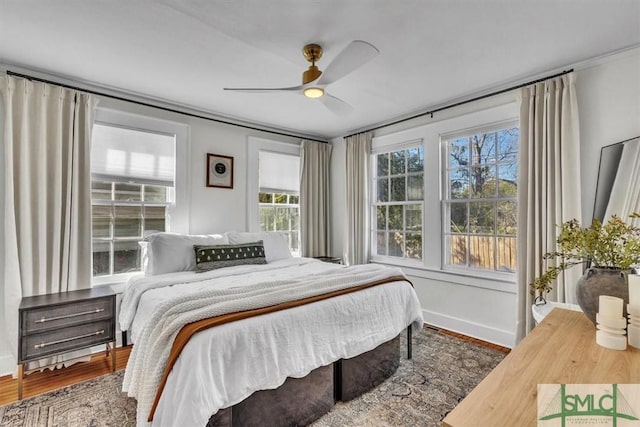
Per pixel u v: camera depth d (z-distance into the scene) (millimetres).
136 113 3148
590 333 1233
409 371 2455
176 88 2984
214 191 3707
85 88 2848
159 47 2271
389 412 1952
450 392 2168
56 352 2240
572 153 2445
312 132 4586
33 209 2514
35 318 2164
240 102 3361
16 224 2449
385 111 3668
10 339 2400
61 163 2629
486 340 3061
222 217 3768
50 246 2590
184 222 3441
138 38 2154
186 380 1344
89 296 2430
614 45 2234
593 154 2416
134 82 2842
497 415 729
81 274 2727
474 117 3178
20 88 2492
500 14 1891
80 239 2730
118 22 1975
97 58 2420
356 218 4316
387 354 2350
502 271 3039
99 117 2924
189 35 2121
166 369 1384
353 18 1937
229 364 1492
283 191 4391
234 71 2635
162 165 3322
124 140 3080
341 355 1968
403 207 3943
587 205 2434
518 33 2094
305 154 4535
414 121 3752
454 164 3434
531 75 2715
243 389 1512
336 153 4805
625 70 2287
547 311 1952
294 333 1746
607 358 1012
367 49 1743
